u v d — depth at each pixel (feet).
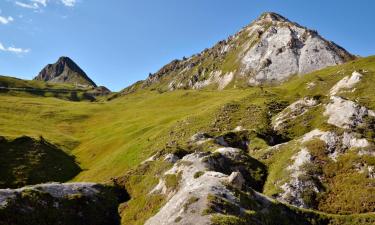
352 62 418.51
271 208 123.03
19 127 443.32
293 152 178.81
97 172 293.84
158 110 491.72
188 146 216.13
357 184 149.69
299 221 123.24
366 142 167.22
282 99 337.93
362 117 197.26
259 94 364.99
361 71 308.19
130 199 179.01
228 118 305.12
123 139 360.28
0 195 140.77
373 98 253.24
